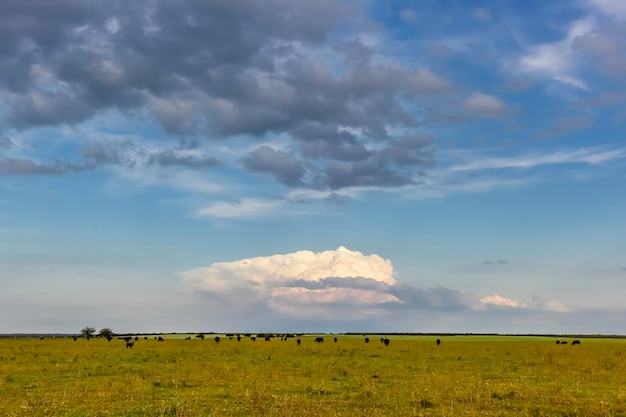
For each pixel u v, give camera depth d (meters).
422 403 26.97
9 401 26.78
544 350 78.19
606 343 125.31
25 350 66.25
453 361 53.84
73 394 28.81
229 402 26.84
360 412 24.11
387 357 58.94
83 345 81.88
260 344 89.62
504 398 28.95
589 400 28.36
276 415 23.06
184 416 22.94
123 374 38.97
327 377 37.72
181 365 46.03
